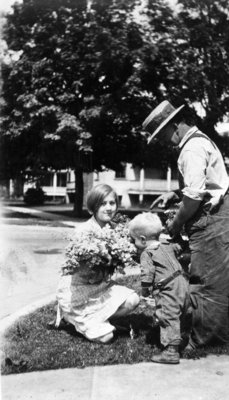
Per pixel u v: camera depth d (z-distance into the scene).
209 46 18.95
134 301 3.93
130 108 19.36
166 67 18.88
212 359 3.55
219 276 3.68
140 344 3.79
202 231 3.74
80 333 3.98
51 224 15.74
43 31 18.42
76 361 3.37
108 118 19.59
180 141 3.98
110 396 2.85
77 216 21.62
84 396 2.84
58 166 22.58
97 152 23.20
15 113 19.19
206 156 3.75
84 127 19.19
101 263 3.83
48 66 18.55
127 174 39.47
